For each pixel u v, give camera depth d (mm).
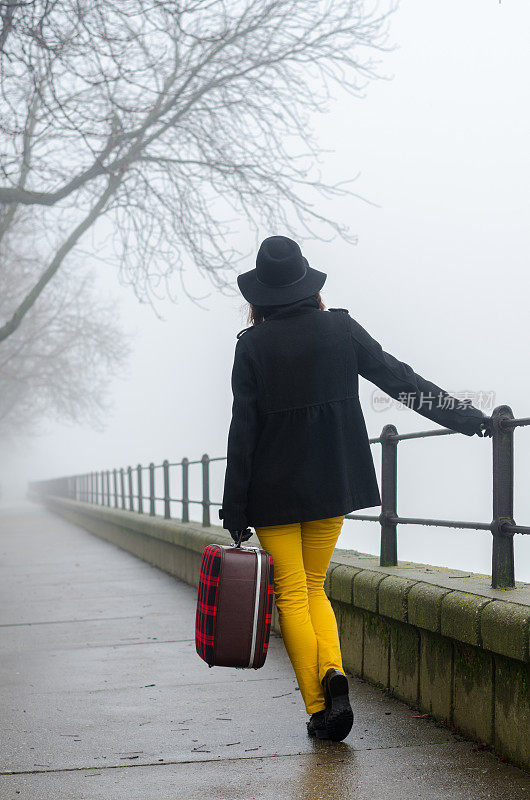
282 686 5039
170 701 4754
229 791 3236
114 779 3424
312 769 3453
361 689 4730
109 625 7645
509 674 3416
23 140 15227
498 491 3855
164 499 13898
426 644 4152
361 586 4801
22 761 3697
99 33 11914
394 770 3393
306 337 3732
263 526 3703
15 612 8617
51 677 5520
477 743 3674
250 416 3689
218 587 3670
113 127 15438
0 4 10992
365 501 3752
